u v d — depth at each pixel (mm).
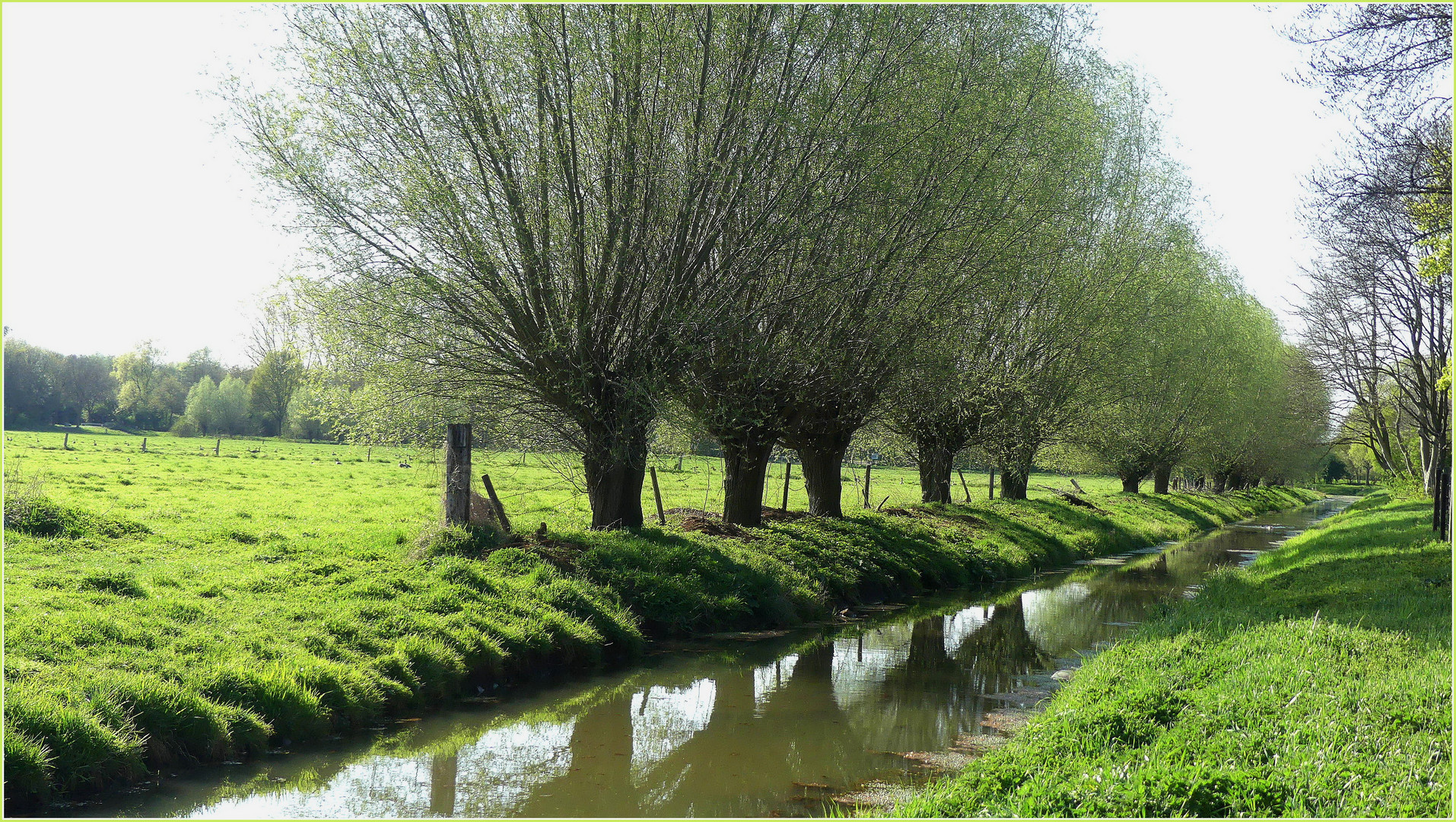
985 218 17078
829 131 14320
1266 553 25609
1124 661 10367
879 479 52438
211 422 79812
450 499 14305
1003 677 11984
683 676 11734
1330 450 71688
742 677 11750
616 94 13469
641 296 14609
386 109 13258
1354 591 14344
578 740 9164
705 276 15156
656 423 16344
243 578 12094
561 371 14555
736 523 19312
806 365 16219
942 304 17672
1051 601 18531
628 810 7391
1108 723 7844
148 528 16875
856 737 9328
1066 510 32250
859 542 19906
